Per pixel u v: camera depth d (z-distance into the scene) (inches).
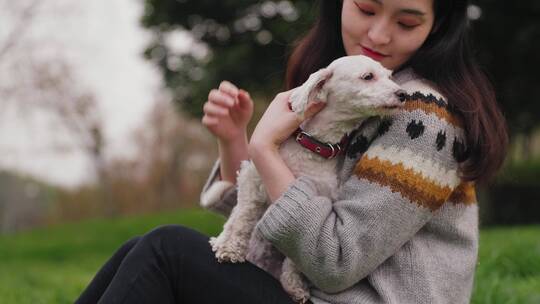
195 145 733.3
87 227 543.5
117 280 74.0
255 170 82.6
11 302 185.6
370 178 72.0
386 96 73.5
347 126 78.7
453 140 73.6
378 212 70.3
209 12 433.1
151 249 75.0
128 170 710.5
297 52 100.5
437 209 72.8
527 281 164.1
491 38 400.5
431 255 74.5
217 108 97.3
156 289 73.5
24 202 732.0
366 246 70.6
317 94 78.3
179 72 447.5
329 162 79.8
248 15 423.2
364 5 82.4
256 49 414.0
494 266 176.4
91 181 705.0
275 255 82.8
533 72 411.5
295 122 77.3
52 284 224.8
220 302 74.2
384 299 71.7
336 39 98.2
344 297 73.6
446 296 74.1
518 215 480.4
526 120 459.2
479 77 82.9
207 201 96.8
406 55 83.2
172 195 728.3
